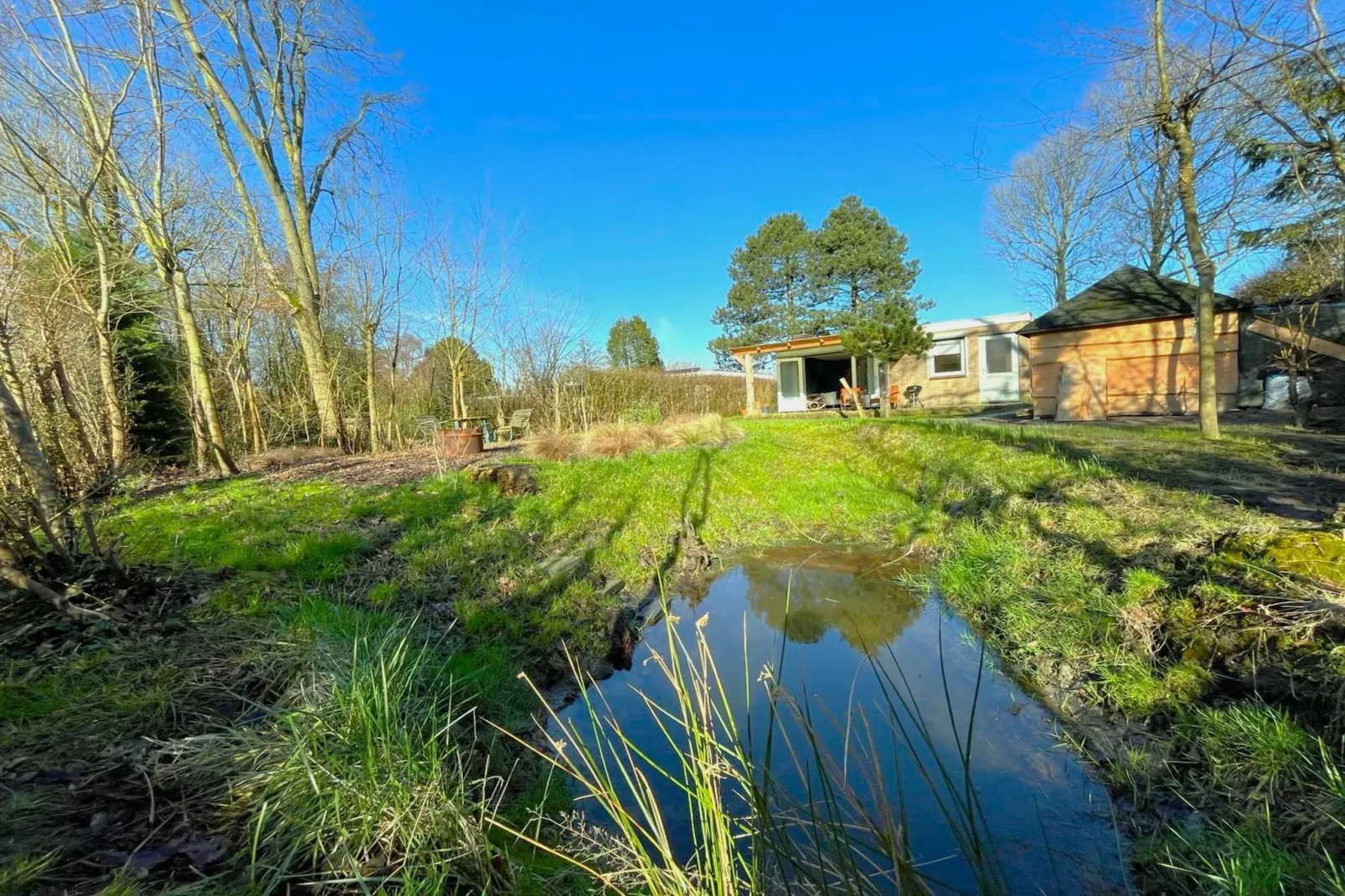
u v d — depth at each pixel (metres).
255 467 9.26
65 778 1.75
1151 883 1.91
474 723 2.58
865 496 7.26
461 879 1.68
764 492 7.53
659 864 1.93
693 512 6.61
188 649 2.67
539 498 6.35
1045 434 7.82
